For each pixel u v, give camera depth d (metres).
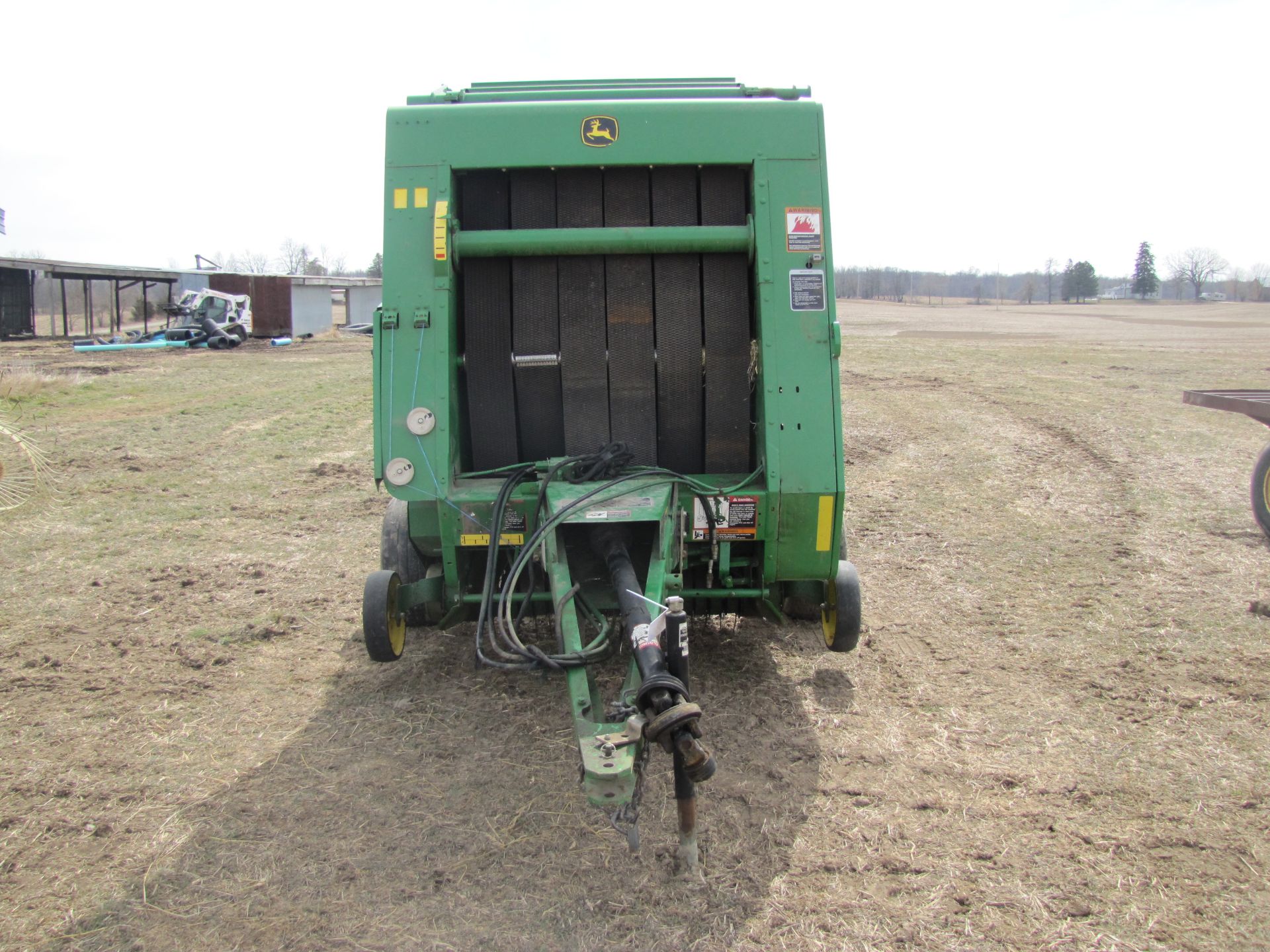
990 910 3.18
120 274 38.75
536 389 4.95
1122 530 8.14
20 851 3.63
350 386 19.94
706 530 4.46
